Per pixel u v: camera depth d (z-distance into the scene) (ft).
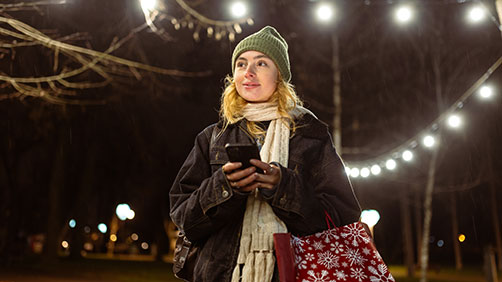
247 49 6.44
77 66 34.35
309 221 5.55
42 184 92.73
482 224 139.33
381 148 68.64
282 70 6.46
